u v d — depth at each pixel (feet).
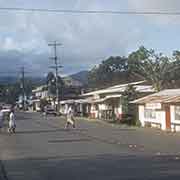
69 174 48.93
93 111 288.71
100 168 53.16
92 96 314.76
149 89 230.68
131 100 205.77
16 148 83.10
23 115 320.70
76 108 350.84
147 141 96.63
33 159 65.21
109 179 44.45
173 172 48.49
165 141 96.48
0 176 49.16
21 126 169.58
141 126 171.42
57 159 64.34
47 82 483.51
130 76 344.08
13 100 618.44
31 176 48.55
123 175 46.93
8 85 629.10
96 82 399.24
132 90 210.18
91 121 221.46
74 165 56.75
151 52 244.22
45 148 82.07
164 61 241.55
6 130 143.64
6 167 56.75
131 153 70.79
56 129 148.97
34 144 91.25
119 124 188.14
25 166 57.36
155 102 155.43
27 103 561.84
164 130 144.46
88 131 137.49
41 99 472.85
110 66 394.32
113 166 54.65
